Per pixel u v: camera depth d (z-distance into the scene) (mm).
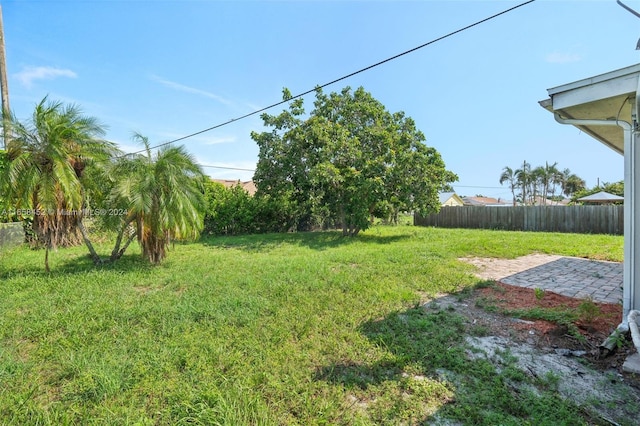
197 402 2072
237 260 7352
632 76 2570
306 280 5148
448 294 4523
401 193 10984
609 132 4094
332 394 2180
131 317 3615
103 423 1899
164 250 6895
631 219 3055
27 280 5285
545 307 3893
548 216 13766
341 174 11156
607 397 2121
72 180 5871
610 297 4336
